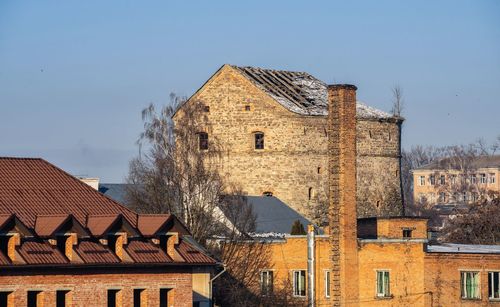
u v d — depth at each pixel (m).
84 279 142.25
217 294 197.75
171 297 149.62
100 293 143.38
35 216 145.25
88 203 151.12
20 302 137.50
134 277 146.12
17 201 147.00
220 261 185.88
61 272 140.50
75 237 143.00
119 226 146.88
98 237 145.38
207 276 164.75
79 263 141.00
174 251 150.50
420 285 199.75
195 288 164.12
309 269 198.38
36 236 141.00
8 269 136.75
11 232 139.00
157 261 147.38
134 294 146.88
